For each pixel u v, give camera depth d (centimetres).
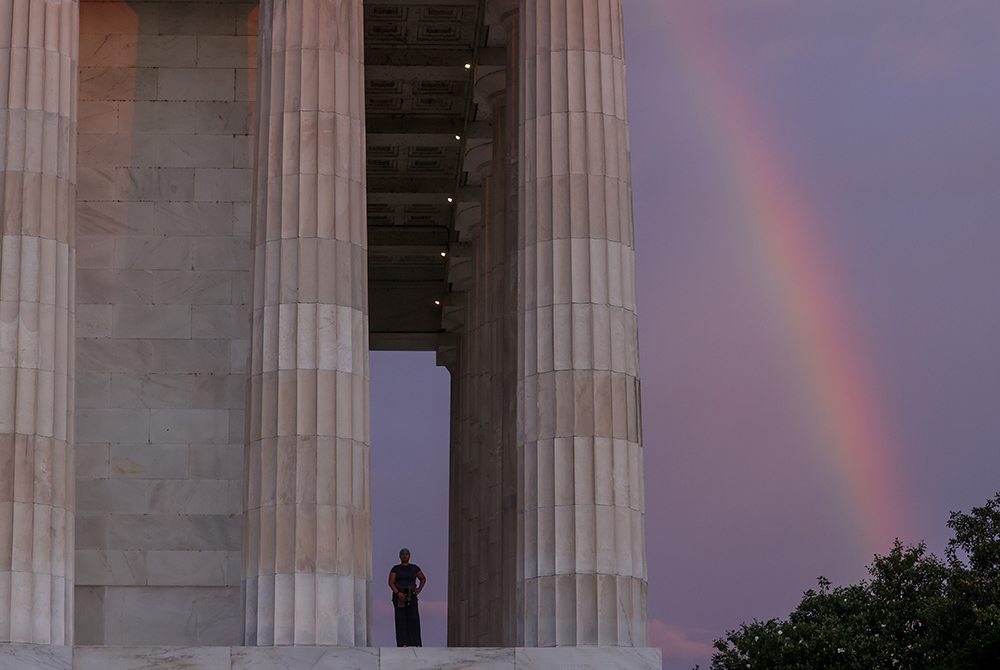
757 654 5369
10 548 2967
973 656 4031
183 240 3881
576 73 3425
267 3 3403
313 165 3266
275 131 3303
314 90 3309
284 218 3238
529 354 3294
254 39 4031
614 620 3094
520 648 3016
